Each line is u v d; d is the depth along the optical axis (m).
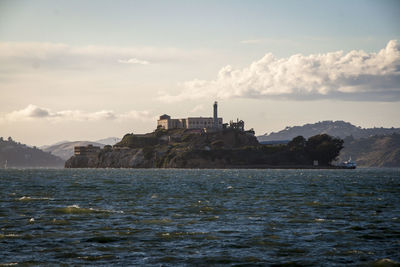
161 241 62.81
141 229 71.19
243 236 66.06
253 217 84.31
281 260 53.75
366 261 53.41
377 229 71.75
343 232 69.06
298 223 77.31
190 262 52.94
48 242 61.97
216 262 52.94
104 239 63.91
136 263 52.41
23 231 69.06
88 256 55.03
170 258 54.44
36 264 51.72
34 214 86.19
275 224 76.25
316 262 53.03
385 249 58.81
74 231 69.31
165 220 79.56
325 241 63.03
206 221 79.31
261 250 58.12
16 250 57.59
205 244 61.16
